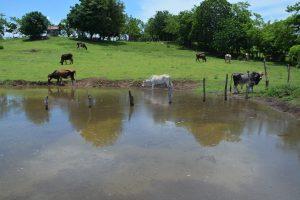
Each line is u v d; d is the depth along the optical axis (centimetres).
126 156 1082
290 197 815
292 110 1736
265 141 1259
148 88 2712
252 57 5844
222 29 5959
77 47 5197
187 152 1124
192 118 1619
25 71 3164
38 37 6988
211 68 3566
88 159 1054
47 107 1788
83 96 2288
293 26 4806
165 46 6544
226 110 1802
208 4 6241
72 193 833
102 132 1366
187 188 859
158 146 1185
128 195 823
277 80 2803
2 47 4688
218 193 833
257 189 855
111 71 3228
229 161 1045
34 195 824
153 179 911
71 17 6938
